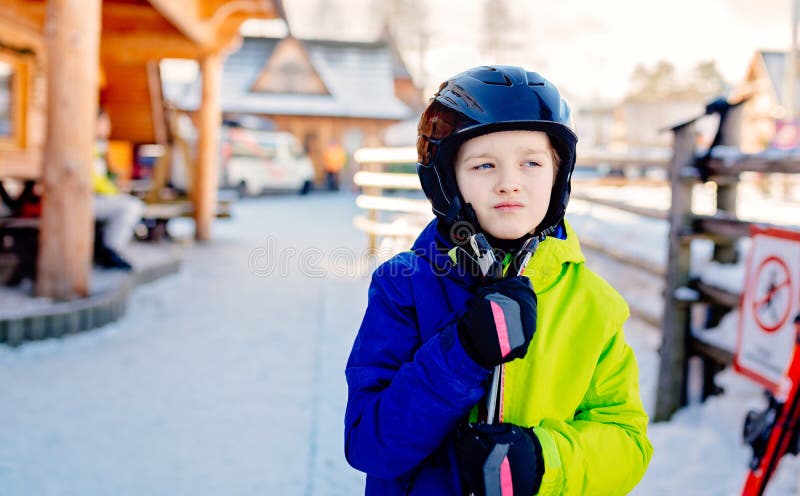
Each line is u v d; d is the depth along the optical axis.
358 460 1.08
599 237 6.45
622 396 1.19
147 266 7.14
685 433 3.23
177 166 11.77
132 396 3.76
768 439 1.66
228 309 6.05
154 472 2.86
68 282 5.05
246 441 3.18
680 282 3.58
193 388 3.92
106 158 13.65
